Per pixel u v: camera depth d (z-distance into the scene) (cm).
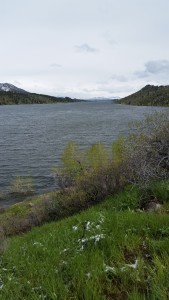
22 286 392
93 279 366
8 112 17762
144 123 1038
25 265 473
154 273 357
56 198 1324
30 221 1252
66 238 567
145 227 541
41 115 14400
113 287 362
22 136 6731
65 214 1188
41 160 4144
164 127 959
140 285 358
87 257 442
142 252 452
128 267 391
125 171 1102
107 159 2047
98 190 1167
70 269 412
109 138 5828
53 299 340
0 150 4984
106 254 452
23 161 4116
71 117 12469
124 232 525
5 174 3459
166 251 420
